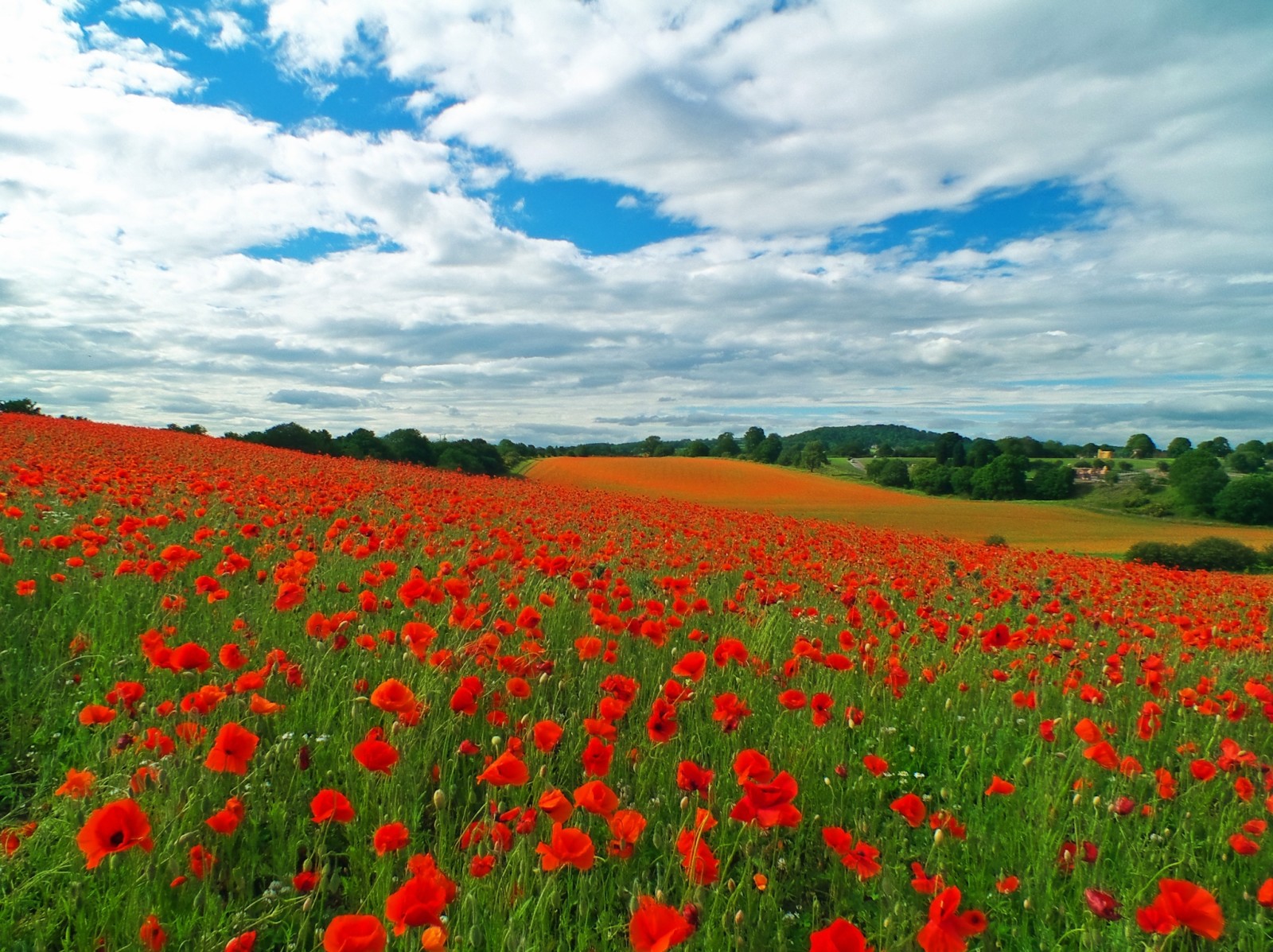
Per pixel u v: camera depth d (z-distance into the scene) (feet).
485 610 17.29
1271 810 11.53
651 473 279.69
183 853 8.95
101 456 59.57
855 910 10.27
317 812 9.12
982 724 16.97
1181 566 129.59
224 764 9.21
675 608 20.59
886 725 16.42
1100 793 13.99
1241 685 22.21
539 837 10.36
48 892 8.85
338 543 27.32
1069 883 10.78
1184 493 248.52
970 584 35.47
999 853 11.67
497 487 88.43
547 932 8.77
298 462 87.56
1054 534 191.62
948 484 307.99
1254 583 56.13
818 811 12.38
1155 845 11.87
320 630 14.55
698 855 8.61
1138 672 21.33
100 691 14.33
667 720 11.10
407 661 15.51
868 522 195.11
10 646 15.81
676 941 6.67
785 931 9.61
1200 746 16.20
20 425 86.63
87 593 19.22
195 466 61.87
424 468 116.37
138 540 22.00
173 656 11.73
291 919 9.01
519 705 14.37
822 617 25.81
